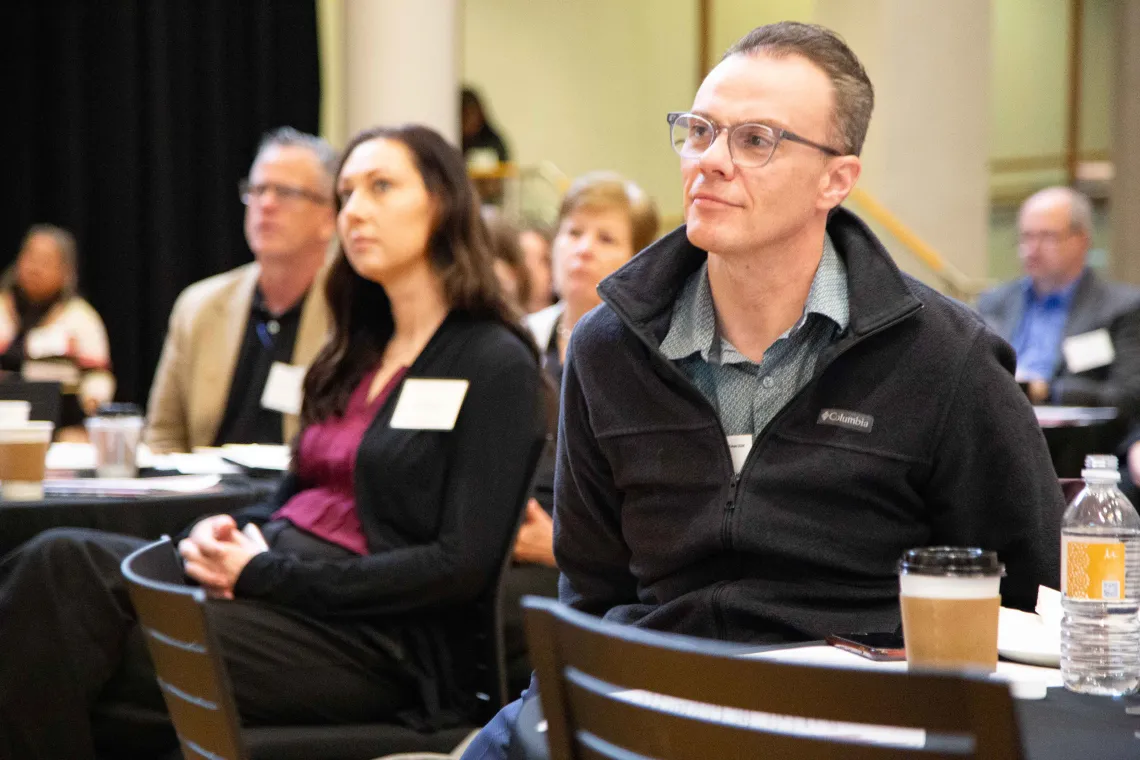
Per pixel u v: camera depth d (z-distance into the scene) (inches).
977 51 521.3
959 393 97.3
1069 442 272.4
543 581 158.4
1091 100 712.4
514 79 649.0
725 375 102.9
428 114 396.2
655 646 58.7
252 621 132.1
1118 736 66.3
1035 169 710.5
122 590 130.7
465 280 148.3
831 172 98.0
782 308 100.6
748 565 99.5
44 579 129.0
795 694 54.2
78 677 127.7
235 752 80.7
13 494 152.5
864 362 99.0
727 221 96.0
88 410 336.2
